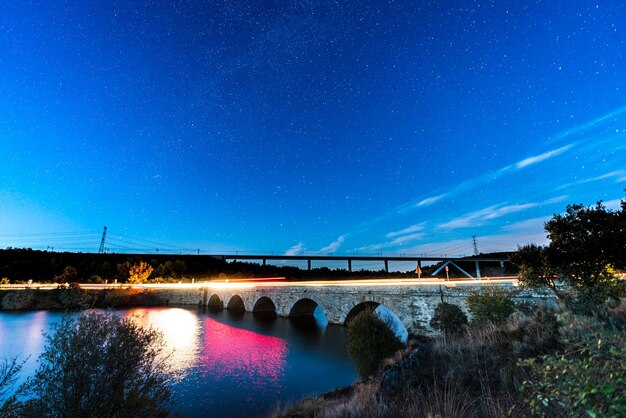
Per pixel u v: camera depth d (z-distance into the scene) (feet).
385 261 553.23
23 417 27.66
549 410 13.37
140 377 34.12
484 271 375.66
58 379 30.17
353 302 125.18
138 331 35.01
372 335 57.26
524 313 42.27
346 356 94.12
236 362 90.99
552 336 26.50
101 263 363.15
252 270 452.76
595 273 41.04
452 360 28.27
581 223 43.65
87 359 31.14
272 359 93.91
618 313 31.81
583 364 9.95
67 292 212.43
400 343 58.49
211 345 112.68
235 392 67.62
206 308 232.12
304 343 113.09
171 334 132.16
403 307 102.42
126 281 299.58
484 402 18.97
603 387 8.01
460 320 60.18
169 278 330.54
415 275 360.48
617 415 7.61
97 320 33.65
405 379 27.96
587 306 34.76
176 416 39.42
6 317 169.89
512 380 21.17
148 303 253.85
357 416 24.11
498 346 29.27
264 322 161.17
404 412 21.83
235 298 230.07
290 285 169.89
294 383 72.74
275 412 44.14
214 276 393.09
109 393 31.09
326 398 40.73
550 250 45.19
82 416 28.84
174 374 79.87
